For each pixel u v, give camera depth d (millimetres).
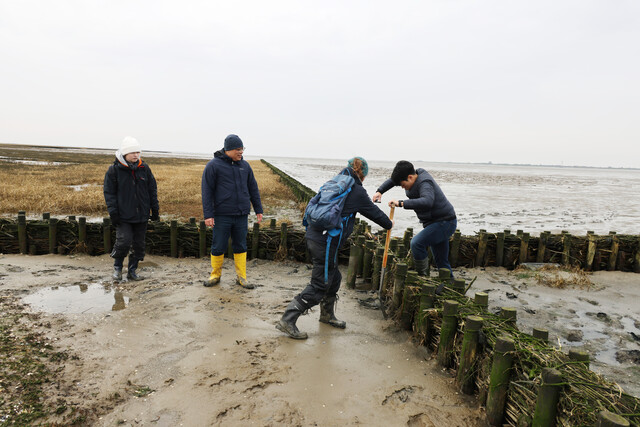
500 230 12469
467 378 2957
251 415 2551
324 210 3553
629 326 4867
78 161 46750
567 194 32062
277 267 6422
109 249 6602
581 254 7477
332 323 4082
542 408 2264
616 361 3979
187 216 11789
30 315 3939
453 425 2623
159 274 5648
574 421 2109
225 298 4691
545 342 2812
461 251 7309
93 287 4934
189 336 3625
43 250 6590
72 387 2756
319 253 3678
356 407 2715
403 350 3654
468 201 22609
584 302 5684
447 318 3295
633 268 7359
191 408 2588
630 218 16594
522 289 6180
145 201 5148
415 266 5555
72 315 4000
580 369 2387
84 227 6520
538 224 14039
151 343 3461
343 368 3223
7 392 2633
